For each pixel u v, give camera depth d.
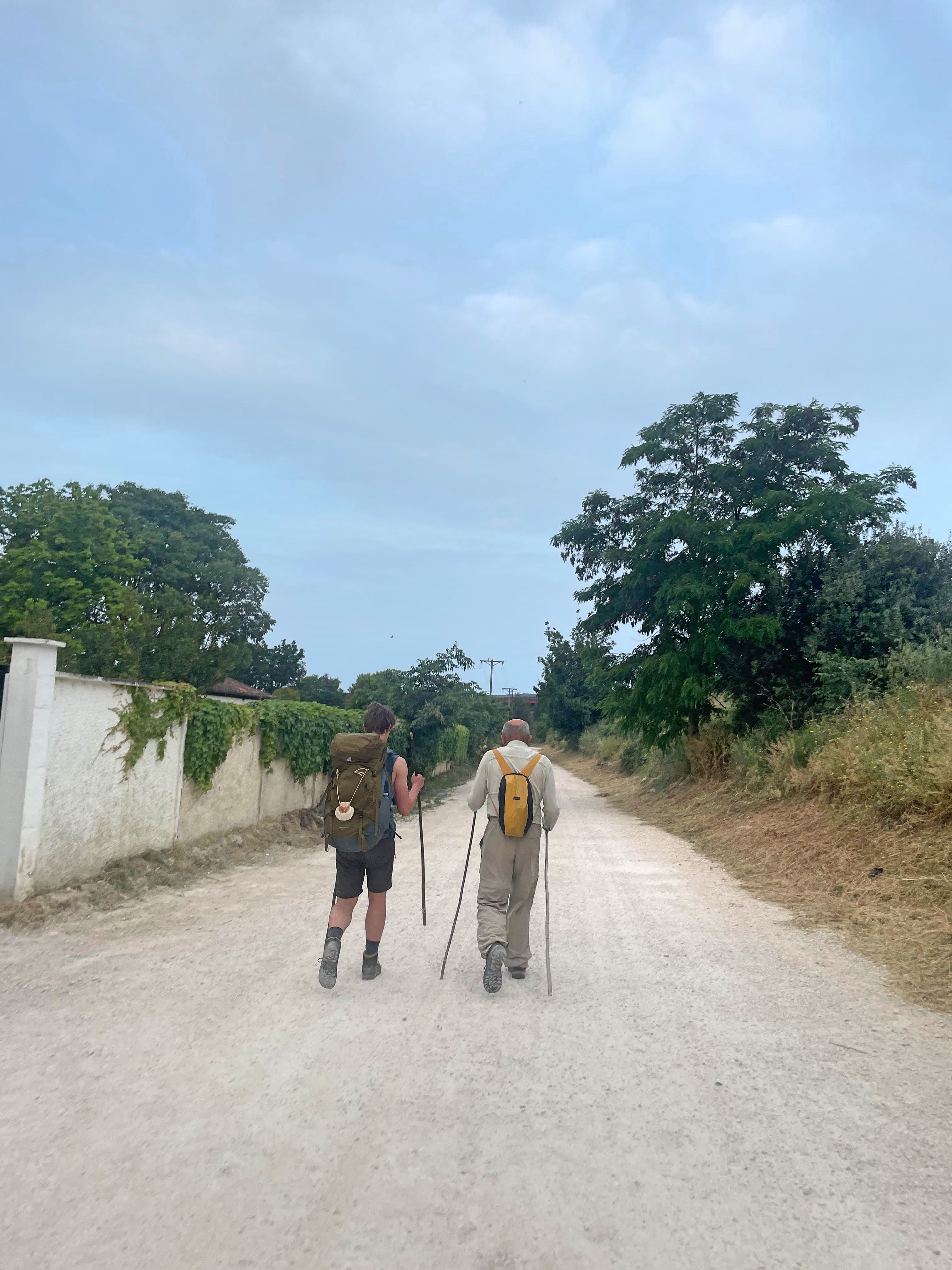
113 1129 3.07
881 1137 3.03
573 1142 2.99
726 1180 2.73
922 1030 4.12
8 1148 2.92
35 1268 2.26
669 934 6.17
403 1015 4.36
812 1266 2.29
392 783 5.17
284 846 11.38
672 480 18.20
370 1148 2.94
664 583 16.41
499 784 5.07
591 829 13.58
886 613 12.62
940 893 6.18
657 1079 3.55
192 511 47.22
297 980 4.98
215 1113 3.21
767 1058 3.79
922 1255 2.33
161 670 19.56
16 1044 3.91
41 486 30.98
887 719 9.82
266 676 60.88
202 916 6.73
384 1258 2.32
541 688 57.47
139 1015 4.32
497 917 4.84
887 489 15.62
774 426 16.86
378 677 21.70
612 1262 2.30
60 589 28.33
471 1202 2.60
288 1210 2.55
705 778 16.31
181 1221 2.49
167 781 8.98
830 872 7.67
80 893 7.05
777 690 14.97
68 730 7.14
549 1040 4.02
